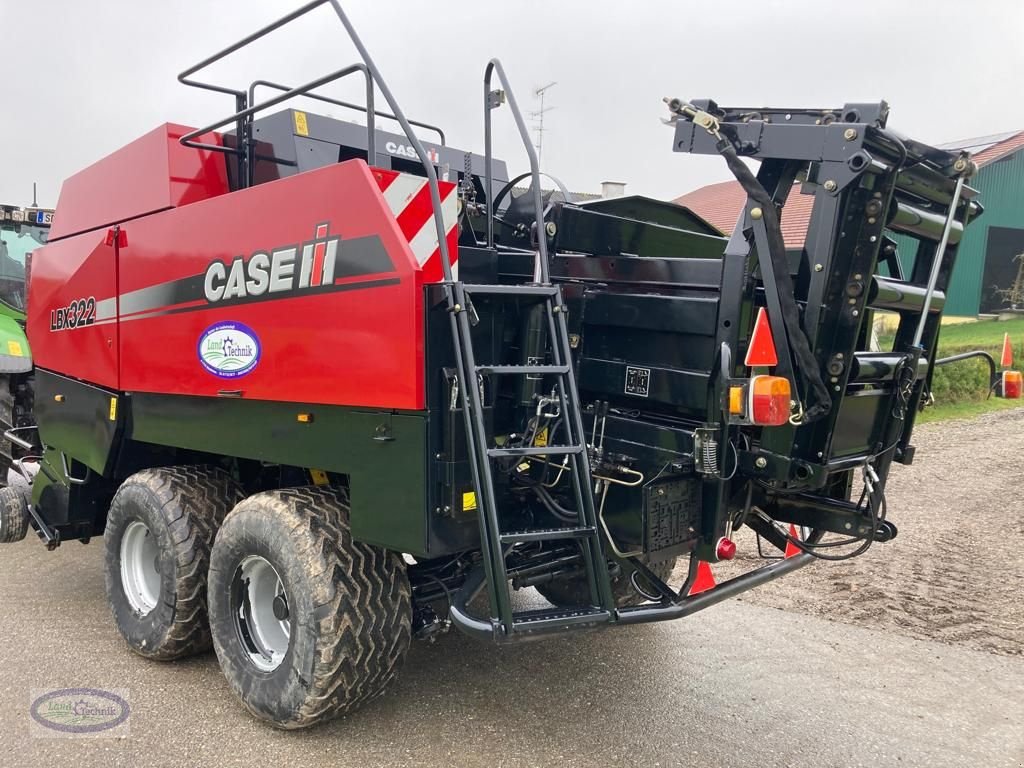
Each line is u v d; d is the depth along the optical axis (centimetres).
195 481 383
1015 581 538
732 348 279
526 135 316
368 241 277
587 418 327
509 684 371
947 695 367
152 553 400
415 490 272
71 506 464
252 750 308
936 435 1188
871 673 390
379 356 275
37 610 456
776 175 281
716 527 300
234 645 333
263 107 338
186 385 366
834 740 325
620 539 301
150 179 398
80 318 446
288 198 309
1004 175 2288
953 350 1639
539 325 296
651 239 384
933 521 701
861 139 252
